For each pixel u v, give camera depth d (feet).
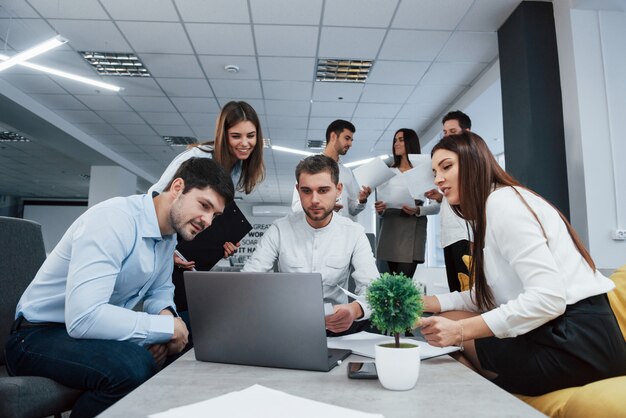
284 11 10.78
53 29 11.86
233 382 2.22
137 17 11.19
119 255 3.17
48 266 3.42
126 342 3.01
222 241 5.50
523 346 3.00
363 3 10.42
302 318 2.44
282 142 22.27
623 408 2.39
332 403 1.89
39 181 33.01
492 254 3.30
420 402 1.90
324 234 4.92
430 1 10.33
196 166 3.33
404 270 8.09
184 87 15.49
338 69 14.15
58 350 2.96
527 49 10.02
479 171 3.34
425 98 16.17
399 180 7.93
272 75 14.42
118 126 20.10
